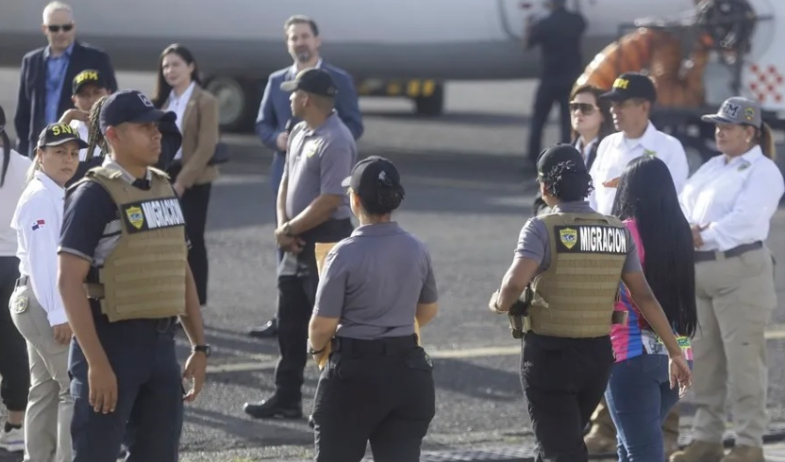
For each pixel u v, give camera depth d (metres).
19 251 22.39
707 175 25.69
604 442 26.22
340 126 27.30
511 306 19.72
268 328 34.88
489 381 31.39
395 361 18.53
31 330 22.12
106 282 17.59
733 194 25.02
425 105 89.56
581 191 19.55
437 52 69.25
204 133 33.50
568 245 19.19
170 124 23.14
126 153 17.83
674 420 26.30
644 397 20.28
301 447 26.31
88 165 21.91
